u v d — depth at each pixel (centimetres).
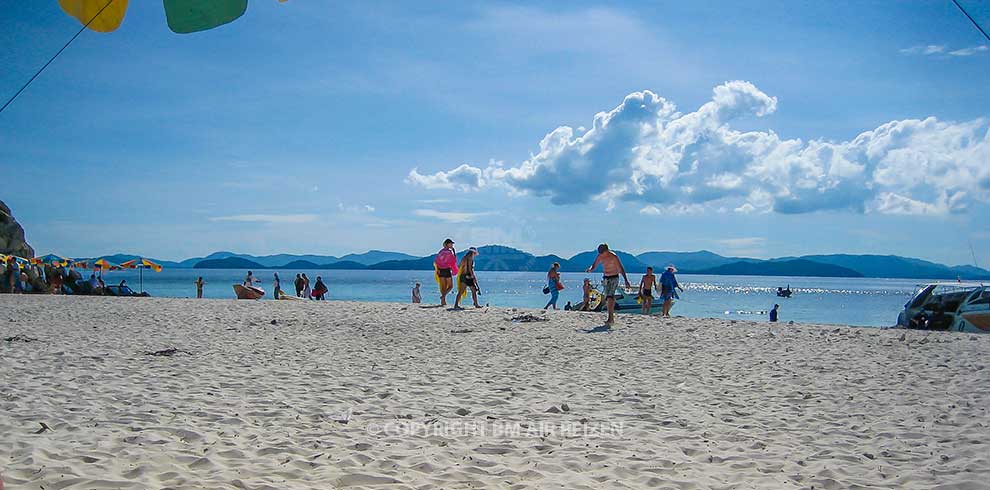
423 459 583
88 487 491
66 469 531
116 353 1214
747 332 1616
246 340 1448
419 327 1720
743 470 571
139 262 4244
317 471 549
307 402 821
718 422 741
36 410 746
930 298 2208
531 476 546
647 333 1595
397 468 562
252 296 3291
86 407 769
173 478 519
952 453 619
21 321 1827
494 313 2128
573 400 855
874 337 1516
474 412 779
